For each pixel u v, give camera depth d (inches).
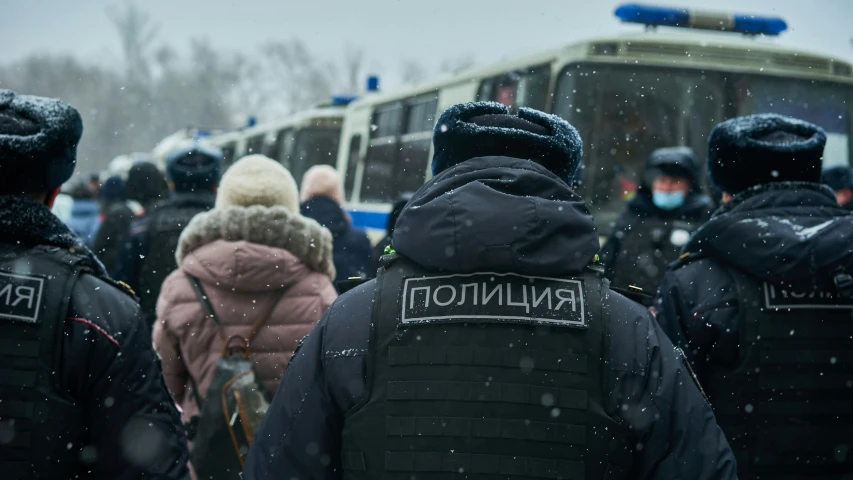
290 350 122.4
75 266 81.5
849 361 102.4
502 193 67.9
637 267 190.1
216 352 120.9
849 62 292.7
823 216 103.6
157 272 180.1
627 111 278.4
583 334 66.4
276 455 68.5
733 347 102.2
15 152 81.9
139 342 81.7
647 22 297.3
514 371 65.4
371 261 221.9
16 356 76.9
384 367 66.9
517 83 310.0
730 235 103.0
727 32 300.7
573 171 76.7
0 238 81.3
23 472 76.5
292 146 591.2
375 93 494.9
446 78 376.8
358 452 66.2
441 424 65.0
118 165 839.1
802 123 109.7
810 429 101.4
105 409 79.0
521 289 67.7
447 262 67.7
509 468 64.2
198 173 184.1
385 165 442.3
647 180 194.7
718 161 111.4
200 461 115.6
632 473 67.0
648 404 65.6
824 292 102.3
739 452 101.6
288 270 122.6
